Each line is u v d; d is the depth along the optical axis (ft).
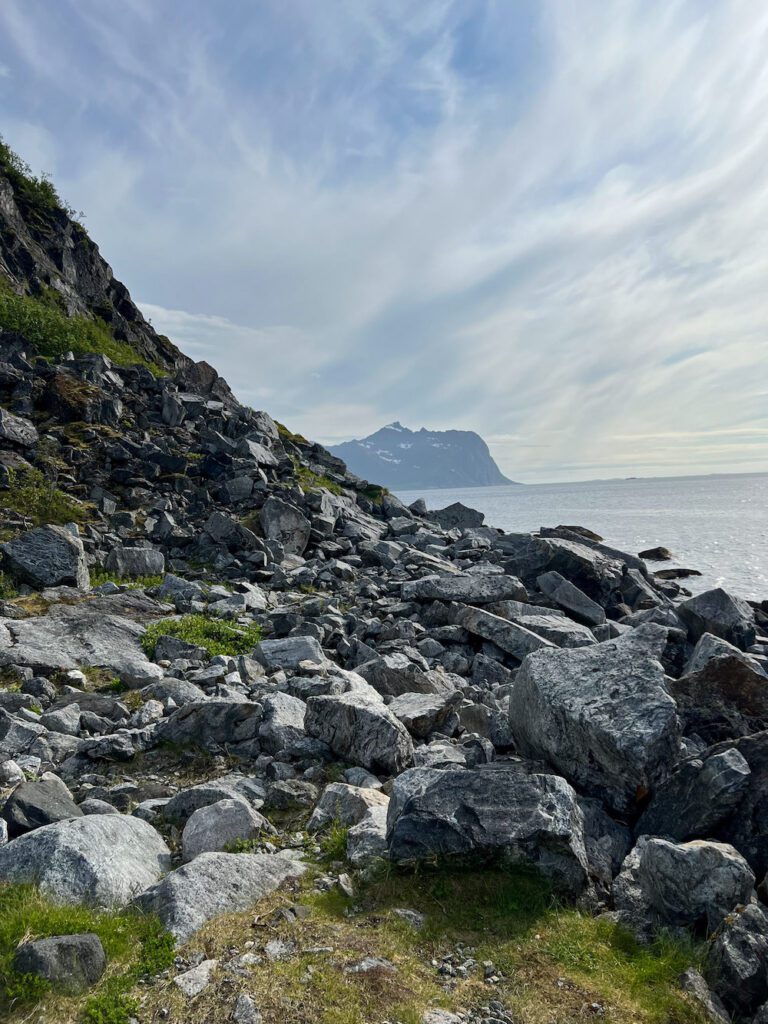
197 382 188.55
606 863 24.88
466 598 72.59
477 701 46.39
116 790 31.30
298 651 51.55
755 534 236.84
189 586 71.46
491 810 23.86
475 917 21.50
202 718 36.45
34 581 65.05
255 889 22.50
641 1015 17.79
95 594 65.41
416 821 23.65
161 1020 16.74
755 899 21.59
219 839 26.08
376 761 32.78
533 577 91.76
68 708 38.65
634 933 21.22
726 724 35.04
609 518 372.79
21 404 116.26
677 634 60.59
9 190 243.81
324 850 25.90
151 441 120.78
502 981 18.92
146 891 21.83
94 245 270.26
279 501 100.73
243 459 120.16
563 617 71.92
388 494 159.94
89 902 21.20
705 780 25.02
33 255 228.63
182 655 50.72
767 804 24.11
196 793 29.19
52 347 164.04
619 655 32.32
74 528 80.48
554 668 32.73
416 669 50.47
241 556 90.84
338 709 34.65
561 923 21.31
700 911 20.83
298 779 32.40
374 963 19.15
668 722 27.86
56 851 22.33
